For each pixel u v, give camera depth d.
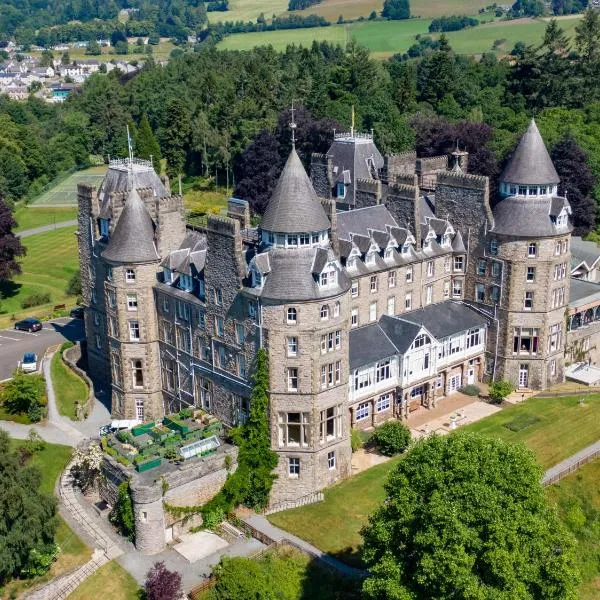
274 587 71.38
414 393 102.62
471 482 60.88
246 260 84.38
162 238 96.50
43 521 76.25
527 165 101.69
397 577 61.03
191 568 75.50
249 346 84.12
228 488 82.25
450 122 189.50
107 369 112.19
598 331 117.69
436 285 108.75
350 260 97.75
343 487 85.62
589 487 86.56
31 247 188.50
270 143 176.38
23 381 102.38
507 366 107.56
